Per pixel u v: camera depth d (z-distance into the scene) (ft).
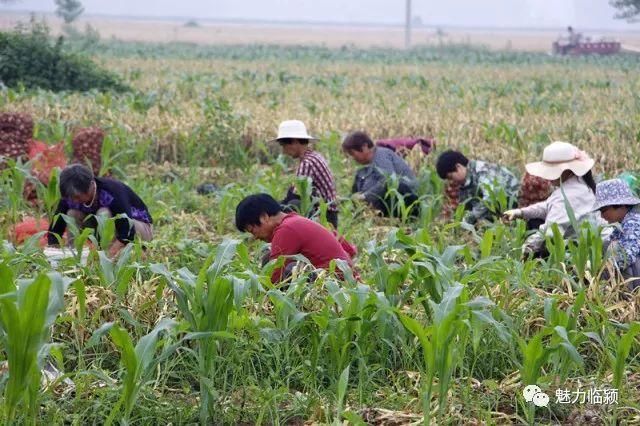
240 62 203.62
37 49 100.42
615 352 24.93
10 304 18.47
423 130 69.87
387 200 45.73
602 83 135.74
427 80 135.85
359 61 225.56
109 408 22.49
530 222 38.19
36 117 68.23
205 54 240.12
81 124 65.67
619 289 29.22
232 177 58.90
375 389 24.59
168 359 25.29
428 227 41.29
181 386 24.80
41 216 40.50
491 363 25.67
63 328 26.37
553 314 23.53
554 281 30.68
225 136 63.05
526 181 41.73
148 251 33.68
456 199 44.19
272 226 29.32
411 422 22.59
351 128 70.44
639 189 42.47
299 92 110.32
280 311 23.91
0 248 28.86
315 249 28.66
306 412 23.22
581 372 25.62
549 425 23.02
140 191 45.88
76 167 32.89
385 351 25.30
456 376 25.45
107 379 21.66
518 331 26.11
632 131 69.10
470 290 28.07
